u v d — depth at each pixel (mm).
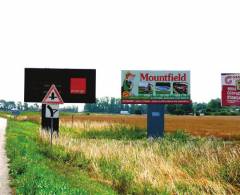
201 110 159250
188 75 48750
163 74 48719
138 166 19156
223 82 47250
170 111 157500
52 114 25453
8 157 21094
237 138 46594
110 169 19109
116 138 46312
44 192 11898
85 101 46156
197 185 16547
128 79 48938
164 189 15633
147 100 48406
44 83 46031
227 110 154000
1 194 12805
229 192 16234
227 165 18578
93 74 46219
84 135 48656
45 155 23469
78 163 21062
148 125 47562
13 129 42969
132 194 15727
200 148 23219
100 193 14500
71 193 12203
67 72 46219
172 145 26438
